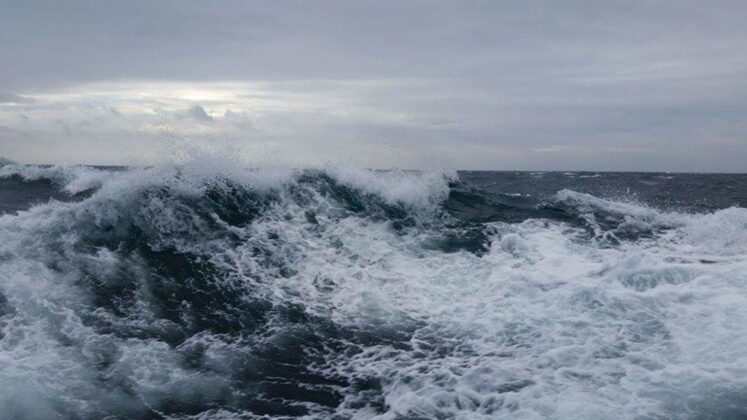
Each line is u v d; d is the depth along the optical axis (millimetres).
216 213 11867
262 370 7273
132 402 6441
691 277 8828
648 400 5910
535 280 9445
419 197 13414
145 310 8727
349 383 6973
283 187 12984
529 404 6051
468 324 8273
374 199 13156
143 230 11008
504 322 8180
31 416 6043
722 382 6121
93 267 9711
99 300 8844
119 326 8164
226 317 8734
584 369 6688
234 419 6191
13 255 9625
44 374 6781
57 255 9859
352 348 7848
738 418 5508
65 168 19719
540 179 31812
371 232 11945
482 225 12562
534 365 6906
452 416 6027
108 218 10984
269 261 10625
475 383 6637
